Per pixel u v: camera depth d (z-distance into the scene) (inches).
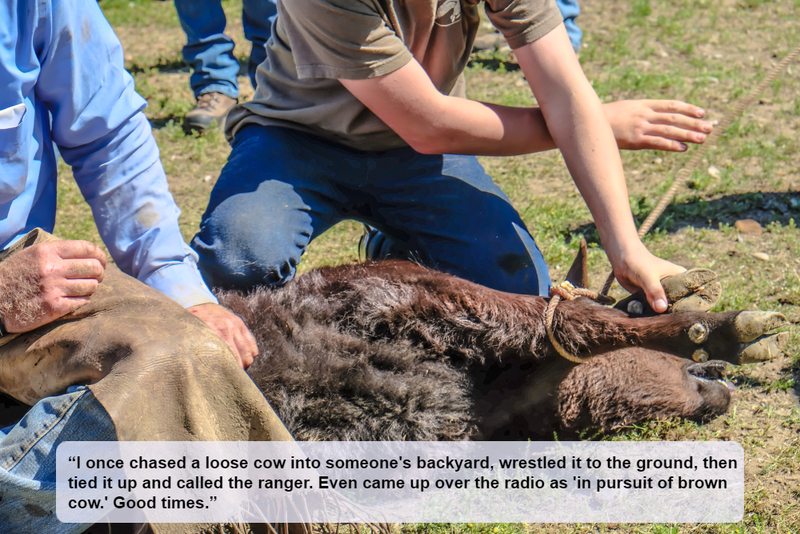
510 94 249.3
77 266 81.4
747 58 277.1
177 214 103.3
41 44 87.3
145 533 85.7
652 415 116.9
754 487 105.1
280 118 128.1
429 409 106.0
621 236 111.7
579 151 114.8
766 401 123.3
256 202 123.2
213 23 241.0
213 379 79.7
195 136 235.5
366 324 109.6
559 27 117.4
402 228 134.6
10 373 84.9
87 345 79.7
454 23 119.0
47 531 80.6
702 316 103.9
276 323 107.1
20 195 92.3
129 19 368.2
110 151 96.7
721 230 172.6
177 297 97.7
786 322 99.8
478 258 128.0
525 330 108.9
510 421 114.3
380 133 125.3
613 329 106.9
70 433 77.8
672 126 120.0
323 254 170.7
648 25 315.3
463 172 133.5
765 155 202.8
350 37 105.2
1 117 84.2
